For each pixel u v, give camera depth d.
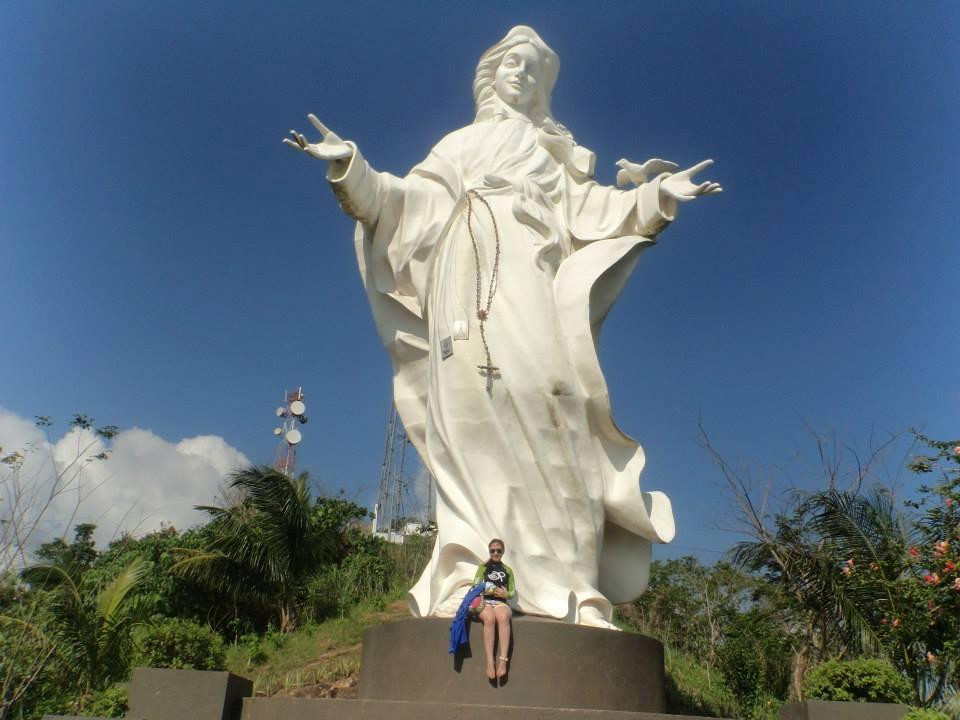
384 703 7.96
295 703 8.59
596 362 10.53
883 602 11.91
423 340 11.69
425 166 12.20
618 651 8.74
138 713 8.92
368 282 11.91
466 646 8.42
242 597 19.72
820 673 9.10
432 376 10.88
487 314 10.64
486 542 9.69
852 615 12.27
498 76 13.69
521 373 10.30
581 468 10.27
